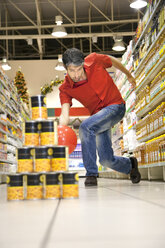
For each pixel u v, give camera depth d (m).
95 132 3.46
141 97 5.72
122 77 7.63
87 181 3.56
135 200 1.92
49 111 14.80
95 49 17.36
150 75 5.09
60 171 2.21
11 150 9.67
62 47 17.25
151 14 5.09
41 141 2.34
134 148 6.50
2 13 14.40
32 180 2.15
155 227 1.00
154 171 5.19
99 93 3.48
